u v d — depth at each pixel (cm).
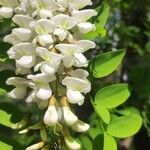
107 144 18
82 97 16
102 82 25
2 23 18
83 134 18
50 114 16
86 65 17
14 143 18
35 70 16
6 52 18
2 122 18
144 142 33
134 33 33
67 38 16
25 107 20
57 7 17
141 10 34
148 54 34
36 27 16
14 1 17
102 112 17
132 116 18
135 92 28
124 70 32
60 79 17
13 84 17
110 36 32
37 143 17
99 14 18
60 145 17
